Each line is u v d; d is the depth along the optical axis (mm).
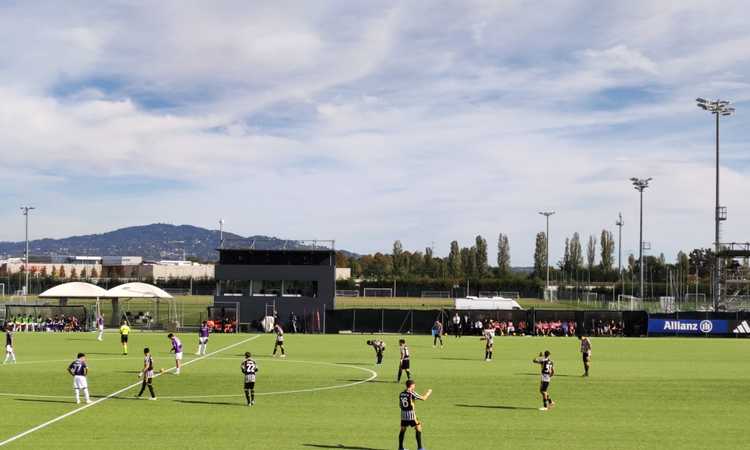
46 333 78375
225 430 27469
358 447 24891
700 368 48250
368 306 121062
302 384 39688
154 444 25078
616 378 42750
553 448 24781
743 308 96125
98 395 35688
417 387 38875
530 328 82312
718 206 91562
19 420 29266
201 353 55844
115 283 176750
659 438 26422
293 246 87188
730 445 25328
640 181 103000
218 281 86375
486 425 28703
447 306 120125
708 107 89312
